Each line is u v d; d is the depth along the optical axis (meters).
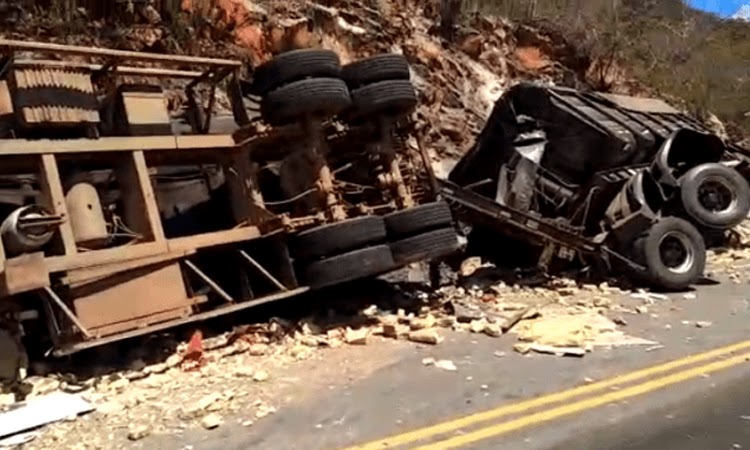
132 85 7.27
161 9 10.97
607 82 18.50
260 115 8.22
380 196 8.56
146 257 6.68
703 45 25.00
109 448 4.69
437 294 8.98
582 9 20.12
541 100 10.73
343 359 6.49
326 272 7.50
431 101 13.88
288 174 8.12
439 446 4.46
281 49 12.23
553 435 4.60
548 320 7.54
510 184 10.52
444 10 16.09
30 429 5.04
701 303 8.55
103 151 6.71
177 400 5.52
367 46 13.68
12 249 6.06
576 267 10.38
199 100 9.58
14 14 9.69
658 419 4.84
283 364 6.39
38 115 6.43
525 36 17.48
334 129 8.41
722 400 5.16
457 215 10.09
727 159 11.54
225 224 8.30
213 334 7.32
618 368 5.91
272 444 4.63
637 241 9.41
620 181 10.09
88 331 6.26
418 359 6.39
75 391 5.84
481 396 5.35
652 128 10.73
